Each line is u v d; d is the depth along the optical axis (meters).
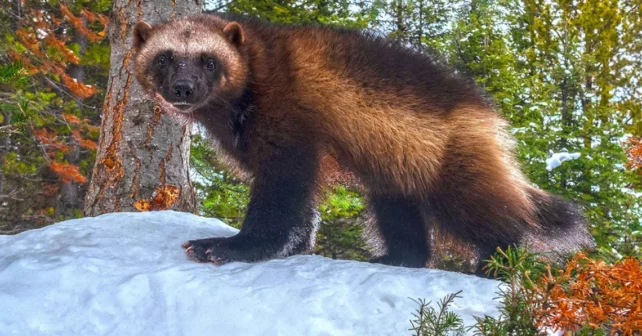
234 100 1.33
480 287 1.07
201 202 2.90
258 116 1.31
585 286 0.92
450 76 1.42
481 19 3.33
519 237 1.36
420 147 1.35
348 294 1.06
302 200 1.30
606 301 0.91
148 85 1.38
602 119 3.28
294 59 1.33
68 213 4.22
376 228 1.58
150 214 1.47
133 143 1.78
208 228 1.44
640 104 5.62
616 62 5.71
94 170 1.83
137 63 1.39
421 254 1.51
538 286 0.94
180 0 1.85
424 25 3.72
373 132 1.35
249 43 1.35
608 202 2.64
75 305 1.07
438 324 0.94
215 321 1.04
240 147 1.36
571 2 5.52
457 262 2.57
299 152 1.30
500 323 0.93
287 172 1.30
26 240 1.28
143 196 1.78
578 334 0.92
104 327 1.05
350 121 1.33
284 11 3.34
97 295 1.08
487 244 1.36
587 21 5.51
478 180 1.34
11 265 1.15
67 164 3.70
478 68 3.30
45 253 1.22
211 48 1.31
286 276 1.12
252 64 1.33
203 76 1.31
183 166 1.83
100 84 4.43
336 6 3.53
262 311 1.04
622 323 0.90
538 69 4.36
